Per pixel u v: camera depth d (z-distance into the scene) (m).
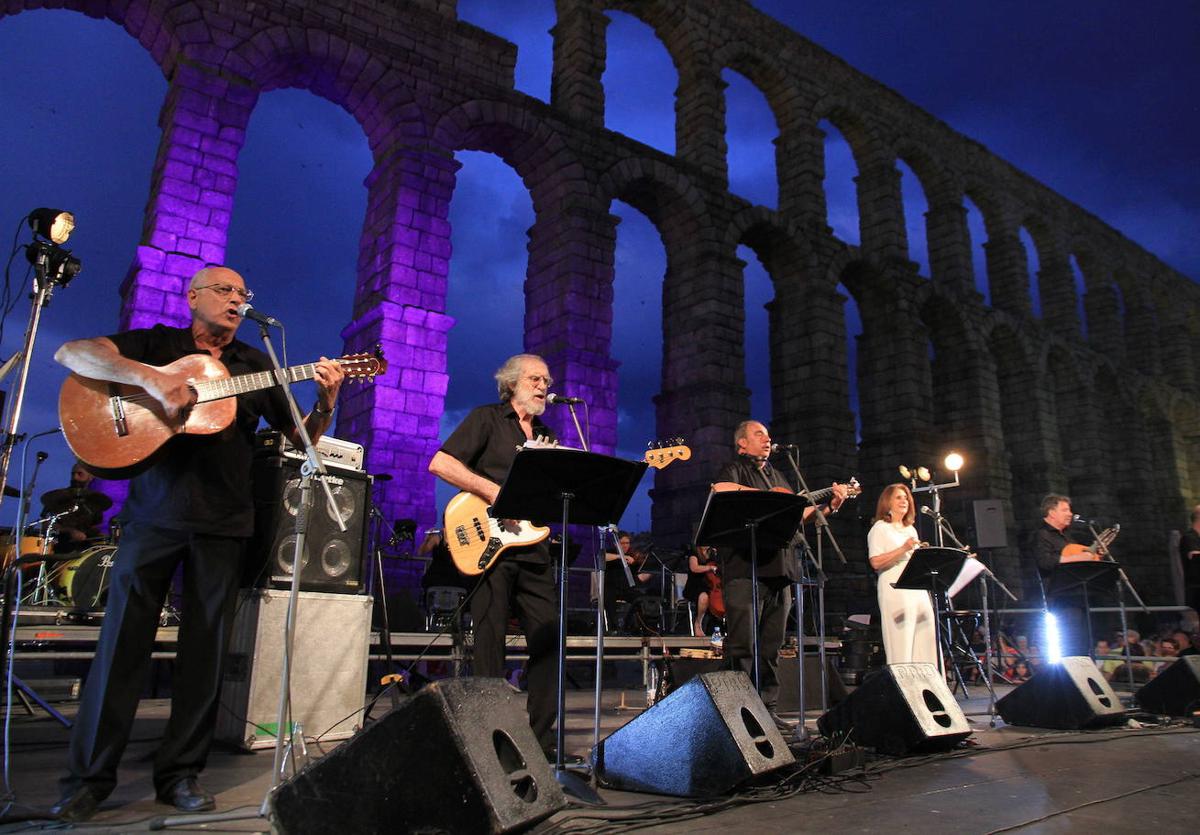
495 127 16.41
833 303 21.14
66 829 2.82
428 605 8.48
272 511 4.73
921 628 6.51
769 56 21.98
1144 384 33.03
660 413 19.06
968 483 24.05
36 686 7.00
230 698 4.77
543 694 4.05
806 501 4.89
